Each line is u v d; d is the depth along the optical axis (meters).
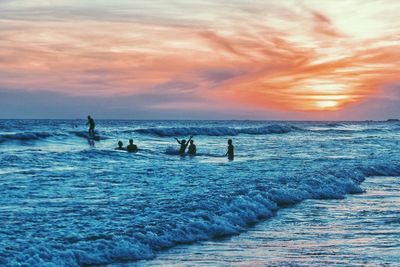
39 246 10.09
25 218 13.13
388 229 13.44
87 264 9.81
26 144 44.03
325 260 10.40
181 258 10.51
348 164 29.66
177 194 17.31
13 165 26.55
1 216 13.37
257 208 15.34
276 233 12.93
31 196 16.86
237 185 19.61
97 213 13.84
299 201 17.92
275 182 20.42
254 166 28.62
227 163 30.88
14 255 9.46
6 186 18.98
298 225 13.91
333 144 55.41
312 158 35.16
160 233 11.88
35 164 27.38
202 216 13.52
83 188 18.97
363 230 13.30
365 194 20.00
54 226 12.17
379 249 11.35
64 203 15.55
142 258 10.43
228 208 14.71
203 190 18.23
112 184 20.23
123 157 33.34
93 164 28.73
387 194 20.05
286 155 39.34
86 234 11.37
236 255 10.80
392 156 36.56
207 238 12.25
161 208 14.49
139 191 18.23
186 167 27.97
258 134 86.94
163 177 22.83
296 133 92.00
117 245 10.72
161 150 42.00
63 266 9.36
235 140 65.06
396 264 10.12
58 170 25.09
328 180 21.52
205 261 10.32
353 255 10.81
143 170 25.98
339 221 14.48
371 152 42.75
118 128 93.88
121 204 15.30
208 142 59.69
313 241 12.08
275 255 10.81
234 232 12.88
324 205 17.25
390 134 89.00
